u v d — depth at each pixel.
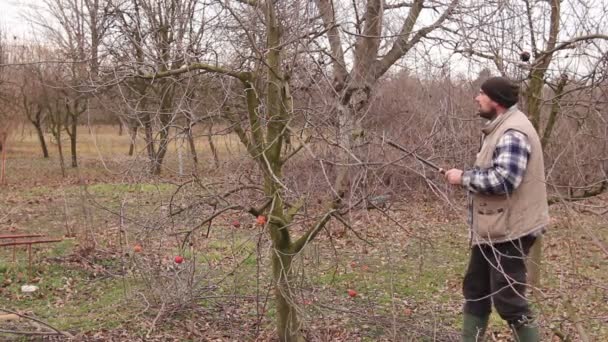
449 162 4.29
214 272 6.06
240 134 4.42
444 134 4.29
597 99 4.99
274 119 4.20
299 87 4.30
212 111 4.23
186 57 4.01
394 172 3.92
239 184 4.43
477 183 3.48
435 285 6.88
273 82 4.12
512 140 3.50
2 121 19.16
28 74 19.14
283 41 4.11
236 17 3.85
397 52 4.98
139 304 5.79
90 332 5.37
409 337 5.02
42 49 18.75
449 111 4.72
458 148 4.25
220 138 4.68
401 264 7.15
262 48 4.27
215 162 4.57
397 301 6.21
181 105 4.14
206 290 5.48
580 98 5.13
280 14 4.12
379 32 4.43
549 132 5.44
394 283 6.67
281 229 4.20
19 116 20.08
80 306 6.29
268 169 3.91
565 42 4.77
